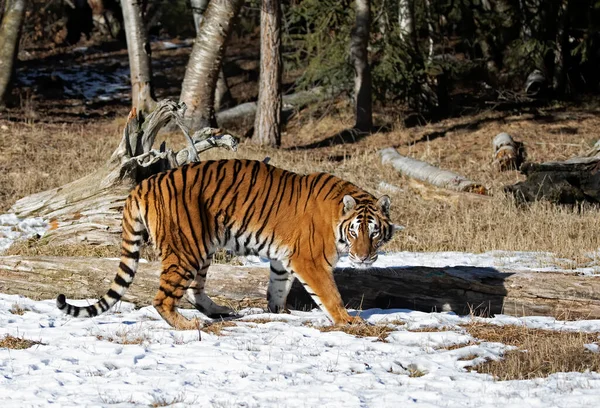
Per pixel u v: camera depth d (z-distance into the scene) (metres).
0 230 15.57
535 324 10.05
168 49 43.91
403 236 17.38
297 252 9.72
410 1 29.86
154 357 8.38
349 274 10.91
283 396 7.19
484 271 11.01
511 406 6.93
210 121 26.48
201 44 26.09
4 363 8.13
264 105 26.67
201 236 9.56
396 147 26.53
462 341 9.19
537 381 7.73
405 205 19.86
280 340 9.06
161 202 9.50
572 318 10.52
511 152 23.67
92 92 36.31
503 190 20.41
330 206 9.63
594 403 6.97
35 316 10.13
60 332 9.33
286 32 30.61
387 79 29.45
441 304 10.86
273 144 26.75
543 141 26.08
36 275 11.14
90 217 14.48
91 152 23.25
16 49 30.94
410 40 29.80
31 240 14.41
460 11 33.19
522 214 18.41
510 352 8.75
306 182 9.80
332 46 29.09
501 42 33.97
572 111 30.30
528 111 30.36
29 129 25.84
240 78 38.03
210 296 10.86
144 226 9.67
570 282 10.73
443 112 31.23
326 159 24.86
